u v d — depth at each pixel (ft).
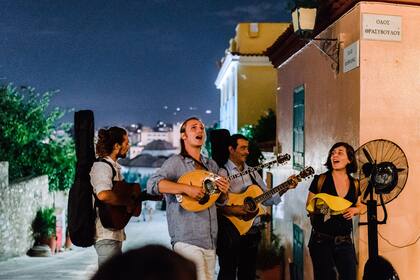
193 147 17.26
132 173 185.88
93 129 17.06
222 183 16.37
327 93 25.08
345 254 18.42
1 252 51.47
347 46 22.17
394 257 20.65
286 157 19.36
